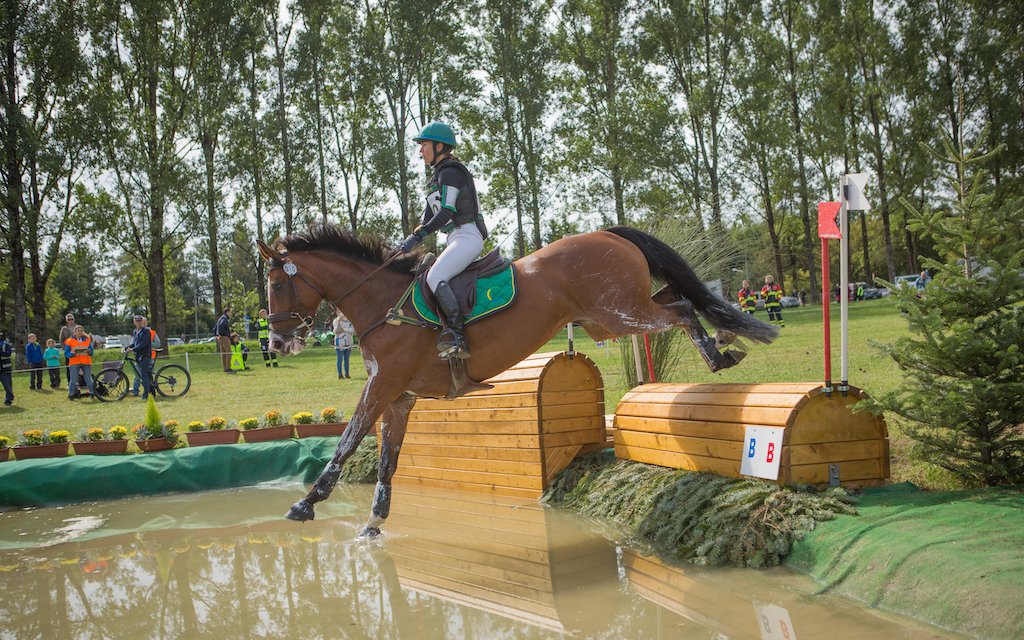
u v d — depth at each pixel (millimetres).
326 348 23594
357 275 4445
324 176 29031
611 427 6027
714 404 4344
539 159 28734
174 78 23859
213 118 23766
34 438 7176
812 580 3270
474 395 5941
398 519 5324
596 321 4383
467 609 3422
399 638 3092
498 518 5070
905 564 2938
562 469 5516
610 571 3824
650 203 25984
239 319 36188
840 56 30750
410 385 4309
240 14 24125
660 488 4496
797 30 31578
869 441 3979
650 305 4285
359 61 27312
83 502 6586
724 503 3889
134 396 13172
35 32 20109
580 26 28672
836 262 41094
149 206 22734
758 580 3373
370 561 4332
